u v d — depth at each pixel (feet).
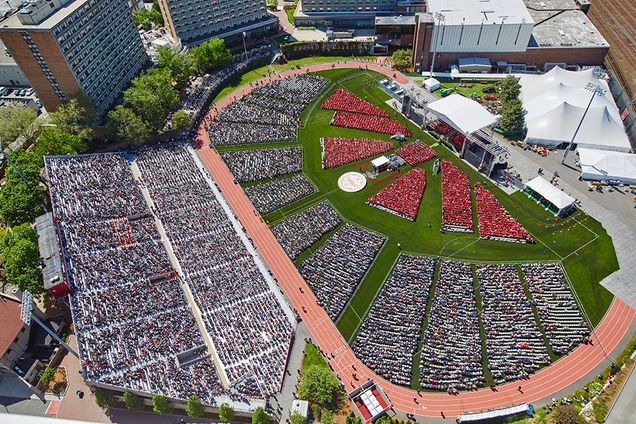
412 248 387.14
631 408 280.10
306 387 285.84
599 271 362.53
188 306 335.67
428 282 355.56
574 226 400.06
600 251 378.12
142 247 377.09
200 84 610.24
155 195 433.89
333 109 560.20
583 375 298.76
